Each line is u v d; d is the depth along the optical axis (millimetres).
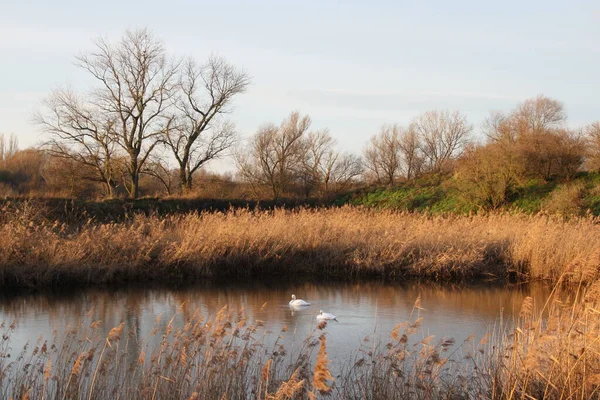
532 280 19375
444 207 41250
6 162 43719
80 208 30484
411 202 43031
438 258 20266
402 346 9281
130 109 38906
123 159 38781
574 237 19438
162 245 20562
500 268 20391
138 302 15938
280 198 43031
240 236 21047
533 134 42781
